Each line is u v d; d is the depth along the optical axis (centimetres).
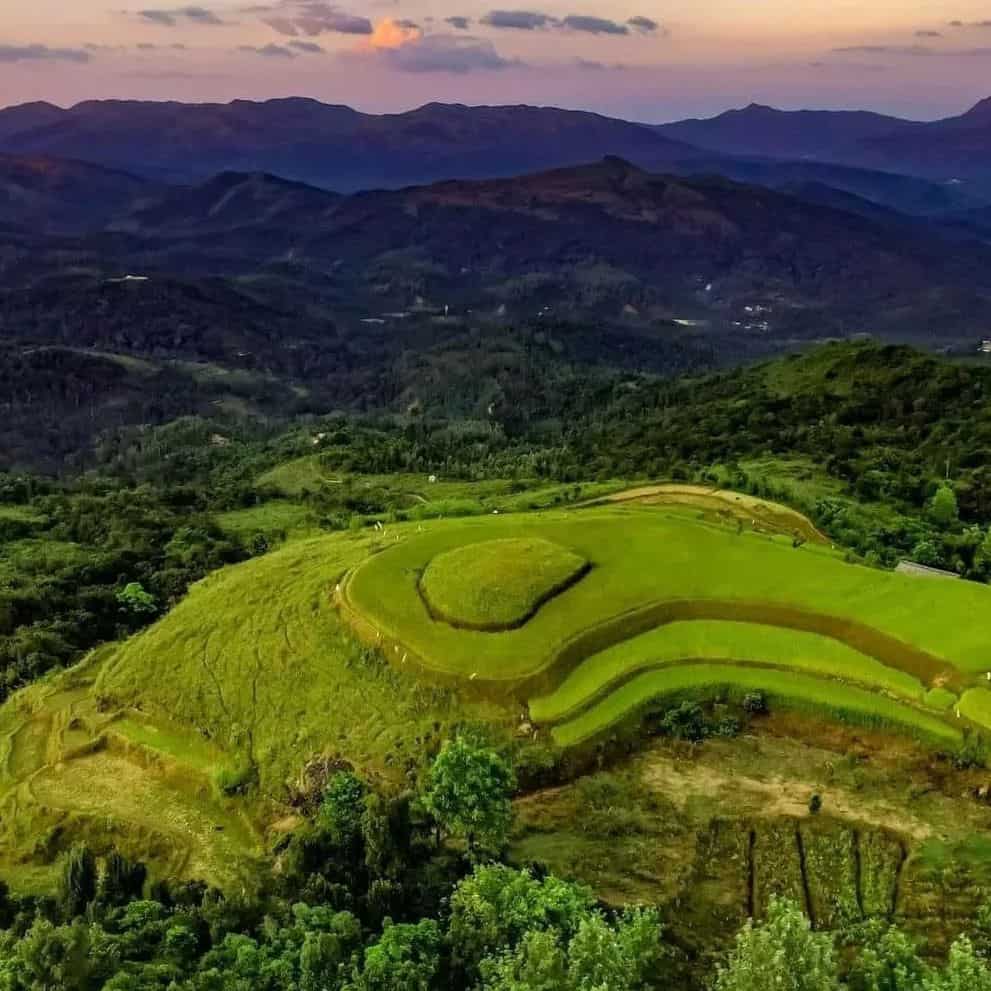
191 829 6706
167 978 4359
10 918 5475
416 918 4969
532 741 6544
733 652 7125
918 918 4962
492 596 7781
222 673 8081
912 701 6456
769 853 5528
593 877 5403
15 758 7881
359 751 6806
